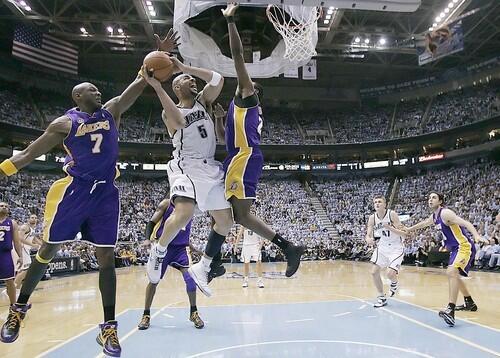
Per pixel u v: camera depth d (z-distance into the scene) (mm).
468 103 31734
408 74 35312
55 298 9328
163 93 3607
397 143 33250
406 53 29156
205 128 4137
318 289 10383
